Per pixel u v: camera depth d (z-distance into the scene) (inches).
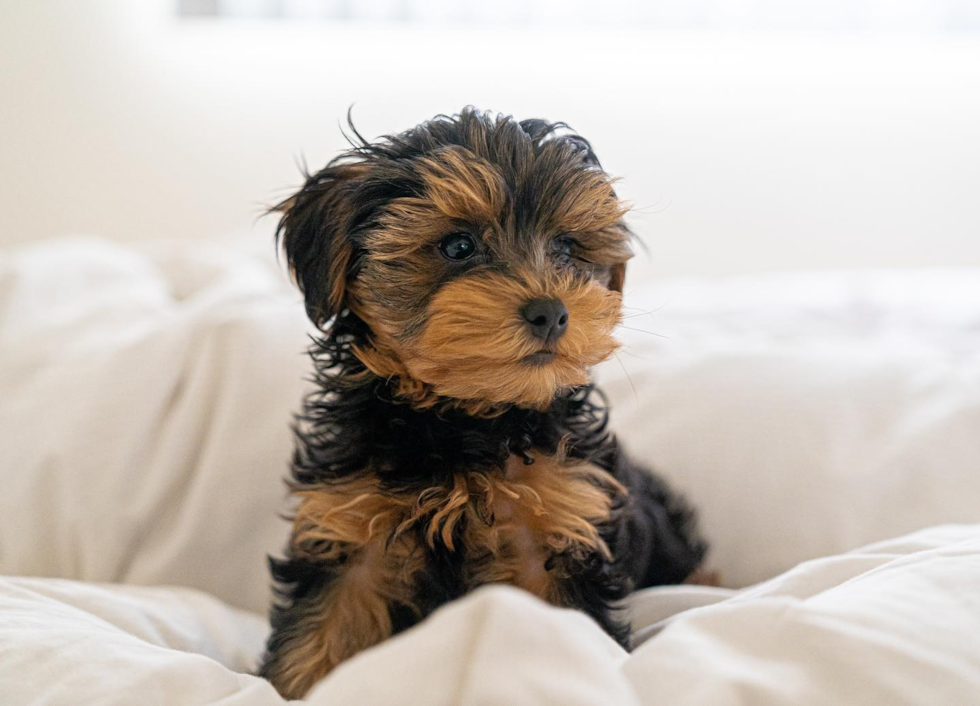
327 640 17.7
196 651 18.3
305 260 18.8
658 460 23.1
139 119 47.3
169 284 30.6
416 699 11.6
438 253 18.0
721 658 12.8
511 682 11.5
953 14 46.4
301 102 47.9
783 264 48.8
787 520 21.9
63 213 47.5
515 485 17.8
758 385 23.7
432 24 47.7
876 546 16.9
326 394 20.1
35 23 45.9
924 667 12.6
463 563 17.7
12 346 24.7
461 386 17.4
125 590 19.8
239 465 22.3
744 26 47.4
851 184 48.1
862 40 47.2
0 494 21.7
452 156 17.8
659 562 21.5
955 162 47.6
